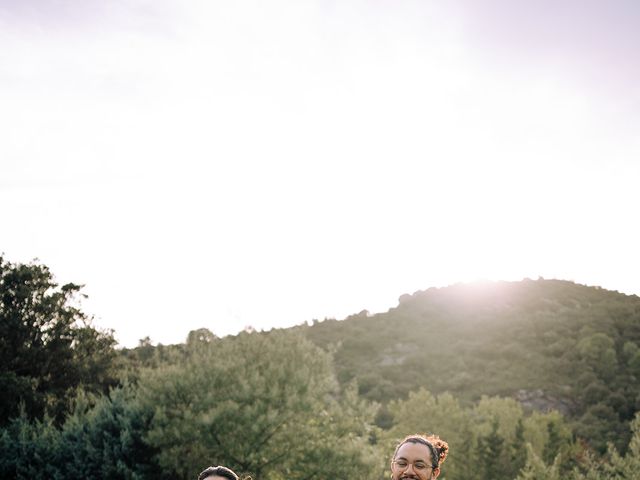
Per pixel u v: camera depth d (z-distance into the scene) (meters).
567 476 23.64
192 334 24.83
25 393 34.12
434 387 82.56
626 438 60.31
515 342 97.31
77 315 41.53
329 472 21.59
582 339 92.56
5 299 39.66
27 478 23.67
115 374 40.84
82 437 24.33
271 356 23.44
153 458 22.77
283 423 22.23
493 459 39.50
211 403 22.08
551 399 76.81
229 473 3.45
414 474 3.66
